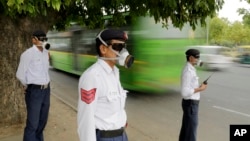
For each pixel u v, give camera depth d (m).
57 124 6.44
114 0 6.66
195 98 4.50
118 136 2.62
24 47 6.23
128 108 8.75
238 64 24.83
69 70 16.42
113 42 2.51
